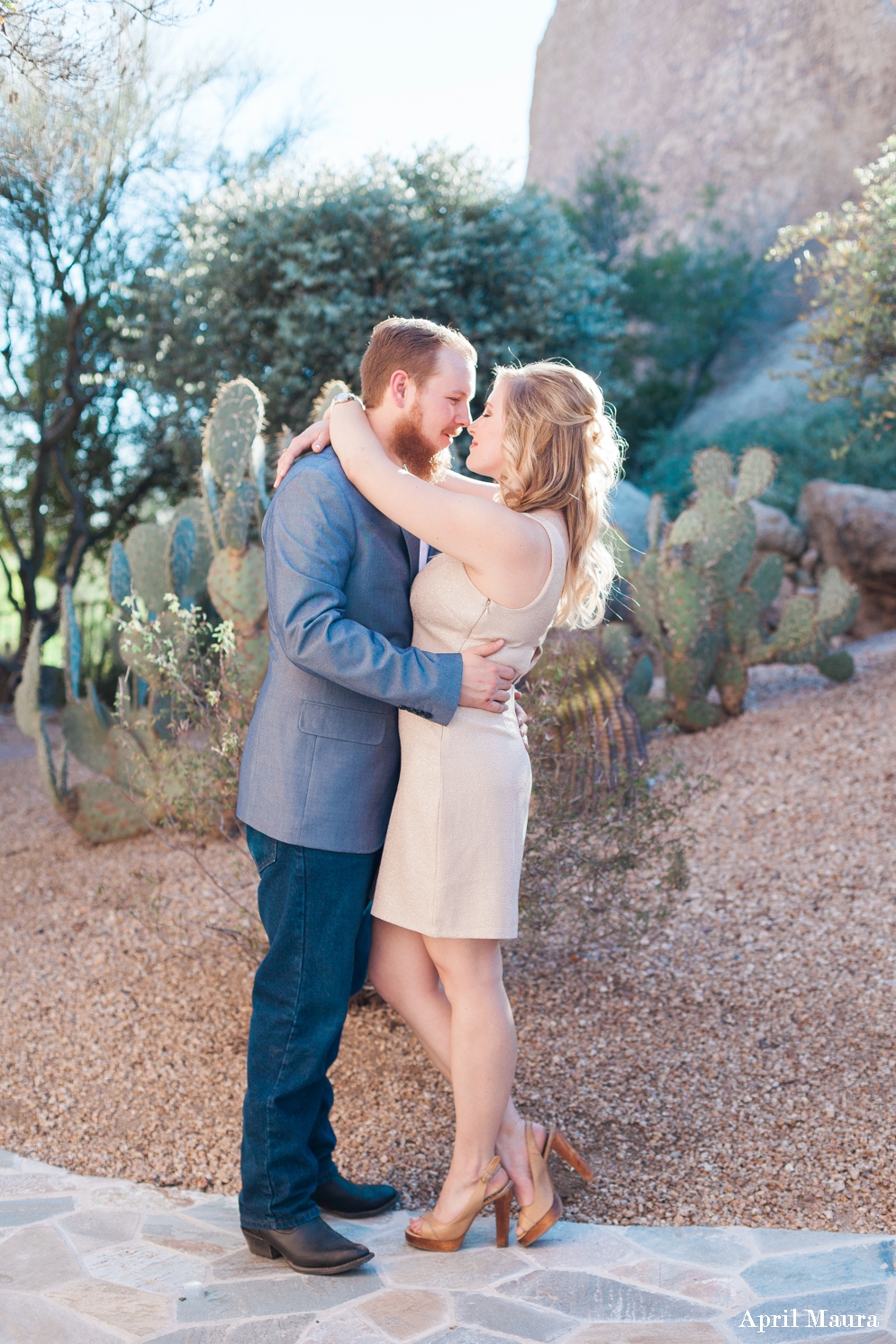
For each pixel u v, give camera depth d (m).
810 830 4.35
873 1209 2.27
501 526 1.98
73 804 5.12
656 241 14.30
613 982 3.34
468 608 2.05
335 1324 1.88
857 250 5.46
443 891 2.06
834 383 5.93
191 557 5.11
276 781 2.05
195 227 8.47
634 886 3.96
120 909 4.17
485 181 8.83
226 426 4.21
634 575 5.89
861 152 15.25
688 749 5.58
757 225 15.84
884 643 7.41
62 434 9.44
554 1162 2.52
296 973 2.04
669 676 5.80
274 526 2.00
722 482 5.70
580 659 3.84
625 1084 2.82
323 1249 2.06
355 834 2.06
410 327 2.10
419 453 2.12
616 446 2.24
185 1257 2.14
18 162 3.37
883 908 3.65
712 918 3.72
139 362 9.22
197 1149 2.66
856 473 9.37
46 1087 2.97
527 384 2.12
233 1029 3.22
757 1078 2.80
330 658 1.91
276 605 1.97
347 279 8.17
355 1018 3.24
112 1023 3.31
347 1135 2.68
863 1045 2.90
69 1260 2.11
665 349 13.29
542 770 3.18
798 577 8.48
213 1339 1.84
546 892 3.19
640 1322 1.87
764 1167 2.45
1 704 9.95
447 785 2.06
